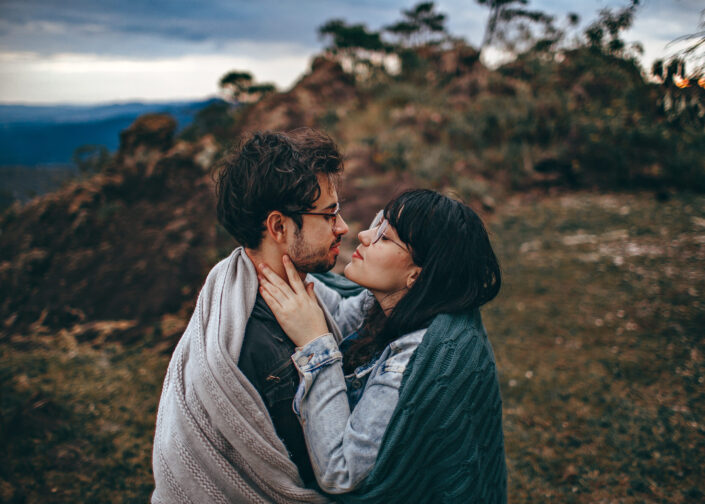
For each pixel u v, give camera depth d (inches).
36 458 126.1
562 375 160.6
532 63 500.1
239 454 43.9
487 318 205.5
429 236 46.2
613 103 432.5
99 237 258.1
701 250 258.7
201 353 44.7
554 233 306.2
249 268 47.8
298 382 46.6
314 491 46.2
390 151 400.2
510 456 124.9
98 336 202.2
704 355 164.1
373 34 714.8
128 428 143.0
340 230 48.0
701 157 393.4
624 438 127.8
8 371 172.9
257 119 467.5
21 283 232.1
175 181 291.9
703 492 107.3
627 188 400.5
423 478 42.9
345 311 60.6
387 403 43.2
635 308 203.0
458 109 500.7
